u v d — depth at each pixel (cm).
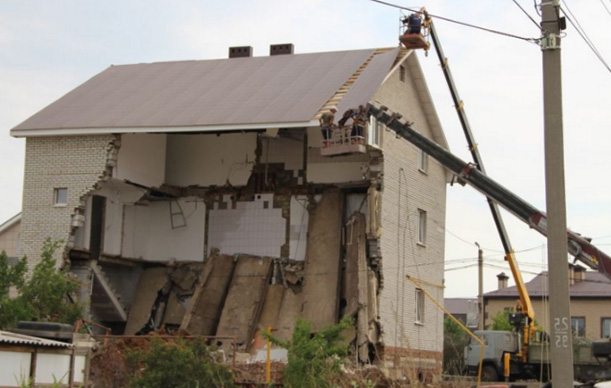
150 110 3550
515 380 4172
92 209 3569
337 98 3328
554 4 1684
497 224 3903
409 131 2859
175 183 3853
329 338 2527
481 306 5462
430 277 3838
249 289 3538
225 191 3775
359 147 2995
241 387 2473
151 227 3838
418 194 3756
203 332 3478
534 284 7794
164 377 2267
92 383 2447
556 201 1641
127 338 2822
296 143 3709
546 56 1686
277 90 3556
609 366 3534
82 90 3931
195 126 3319
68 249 3459
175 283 3756
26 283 3189
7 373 1894
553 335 1609
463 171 2752
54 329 2200
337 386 2255
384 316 3388
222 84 3769
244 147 3788
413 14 3612
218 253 3728
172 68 4131
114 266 3738
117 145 3494
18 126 3553
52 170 3541
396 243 3531
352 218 3475
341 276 3409
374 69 3556
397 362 3441
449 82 3747
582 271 7506
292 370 2345
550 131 1662
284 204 3675
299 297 3497
